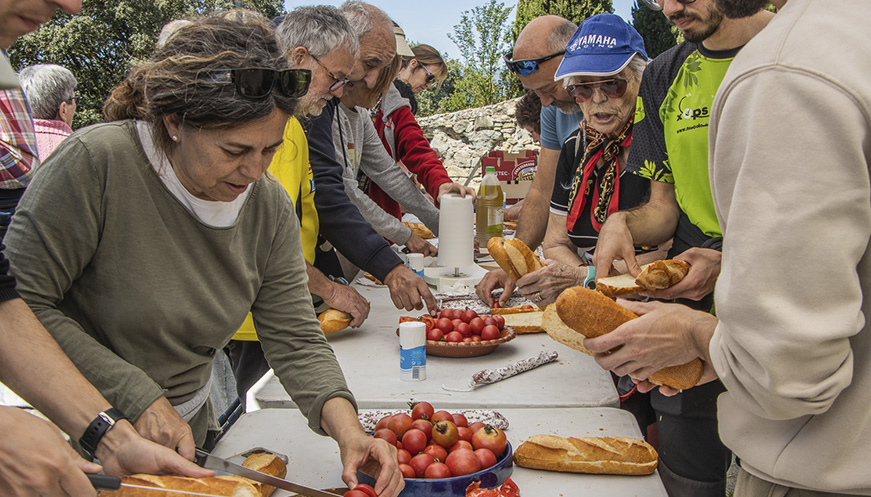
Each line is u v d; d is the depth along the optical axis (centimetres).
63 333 128
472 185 1292
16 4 102
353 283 342
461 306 268
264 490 137
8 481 91
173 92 116
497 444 147
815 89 84
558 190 301
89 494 94
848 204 84
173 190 134
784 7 96
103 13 2602
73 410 115
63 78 418
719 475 197
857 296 88
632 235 221
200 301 143
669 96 212
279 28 230
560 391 193
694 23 178
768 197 87
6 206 304
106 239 131
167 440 124
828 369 90
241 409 213
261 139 123
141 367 143
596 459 148
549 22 298
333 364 158
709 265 180
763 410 99
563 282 246
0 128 298
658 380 129
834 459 99
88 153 127
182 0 2581
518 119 472
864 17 88
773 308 87
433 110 3584
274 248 158
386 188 378
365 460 135
